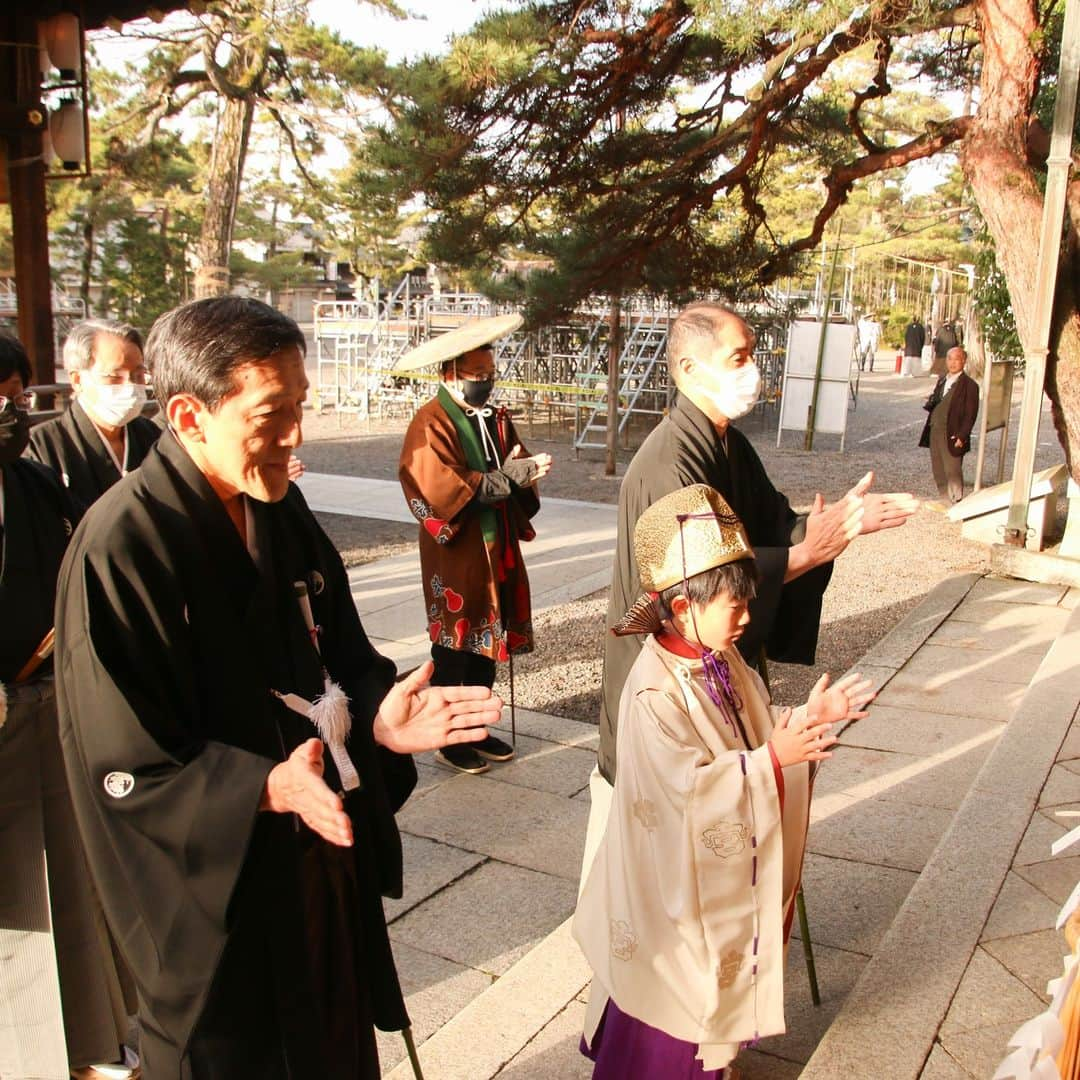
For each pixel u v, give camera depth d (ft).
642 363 58.08
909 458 50.34
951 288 106.52
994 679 18.42
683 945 6.89
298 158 61.41
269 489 5.85
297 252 74.08
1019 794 12.19
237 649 5.91
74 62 23.63
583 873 9.75
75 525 8.94
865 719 16.67
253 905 5.98
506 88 29.35
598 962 7.28
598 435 59.00
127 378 10.76
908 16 25.27
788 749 6.63
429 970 10.91
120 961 9.35
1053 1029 6.14
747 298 37.32
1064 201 24.20
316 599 6.72
